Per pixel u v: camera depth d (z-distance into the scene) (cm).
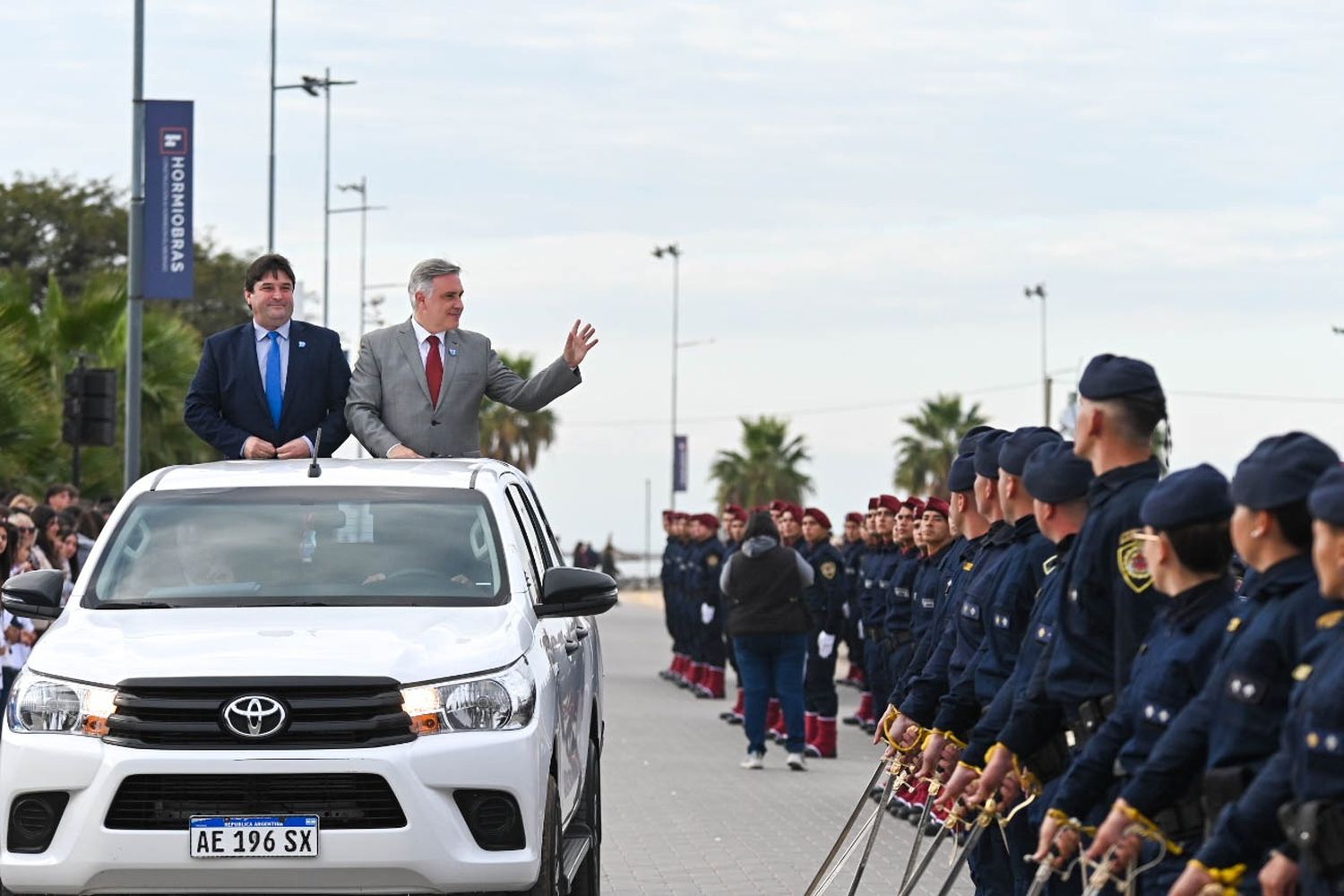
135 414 3341
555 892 1004
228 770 945
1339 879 565
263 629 1007
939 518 1689
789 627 2203
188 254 3328
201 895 952
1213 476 691
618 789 2025
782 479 12375
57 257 8731
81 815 947
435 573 1076
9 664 1719
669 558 3778
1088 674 782
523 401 1334
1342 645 575
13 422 3519
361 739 952
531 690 991
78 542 2155
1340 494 565
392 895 955
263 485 1135
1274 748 623
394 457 1277
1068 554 800
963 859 863
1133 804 666
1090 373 782
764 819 1791
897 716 1084
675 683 3788
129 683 959
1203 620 689
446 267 1315
